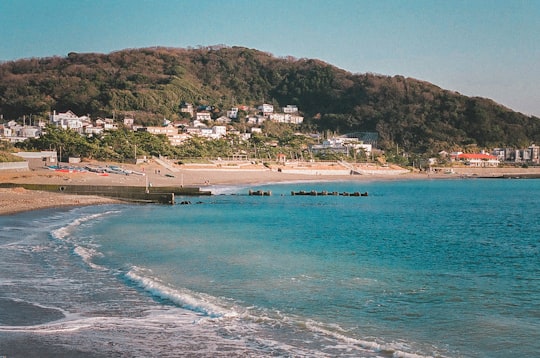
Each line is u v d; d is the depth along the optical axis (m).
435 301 25.52
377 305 24.59
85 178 111.25
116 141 178.75
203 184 139.50
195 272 31.30
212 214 72.81
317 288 27.72
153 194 89.19
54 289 25.67
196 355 17.38
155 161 168.38
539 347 19.25
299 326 20.97
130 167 151.88
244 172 185.62
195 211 76.94
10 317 20.70
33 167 128.00
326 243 45.91
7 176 102.62
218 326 20.64
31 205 69.44
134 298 24.45
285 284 28.50
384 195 132.38
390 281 29.97
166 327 20.27
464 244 46.75
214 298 25.09
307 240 47.62
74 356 16.69
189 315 22.06
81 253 36.06
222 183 149.50
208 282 28.64
